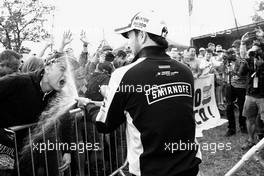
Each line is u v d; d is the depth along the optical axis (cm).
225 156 593
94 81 475
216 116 485
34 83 267
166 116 209
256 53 617
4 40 1191
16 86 258
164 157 209
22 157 286
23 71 359
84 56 613
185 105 217
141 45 223
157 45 220
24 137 282
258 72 615
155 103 209
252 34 763
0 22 1173
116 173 379
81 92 428
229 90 768
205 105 486
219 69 936
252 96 622
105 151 412
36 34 1223
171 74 217
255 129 636
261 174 492
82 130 377
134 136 211
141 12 221
